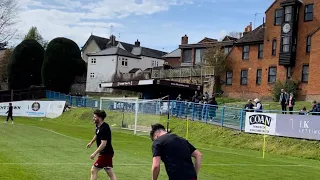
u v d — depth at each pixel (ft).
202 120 105.40
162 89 143.02
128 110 122.93
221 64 170.09
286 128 80.12
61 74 225.97
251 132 87.40
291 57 147.33
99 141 33.17
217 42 187.83
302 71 145.07
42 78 228.84
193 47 201.36
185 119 111.24
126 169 47.55
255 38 163.32
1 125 112.27
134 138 92.22
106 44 298.76
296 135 78.18
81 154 58.70
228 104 140.97
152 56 277.23
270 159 67.00
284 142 78.79
